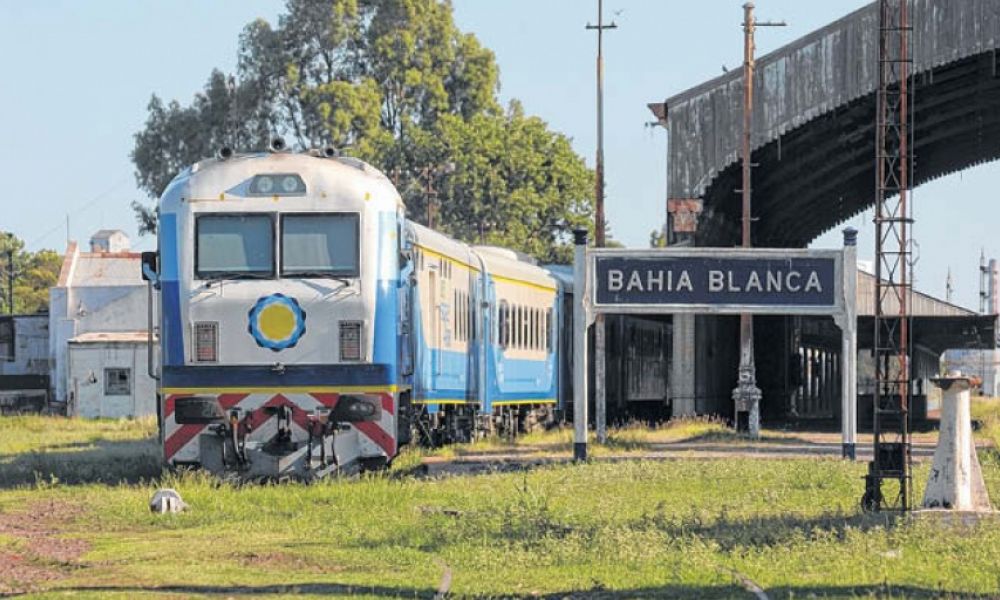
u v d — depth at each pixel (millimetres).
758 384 131125
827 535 31266
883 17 40562
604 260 57031
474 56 194000
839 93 88438
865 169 114750
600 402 72062
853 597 24172
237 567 28547
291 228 45594
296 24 184750
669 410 111625
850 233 57250
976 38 85812
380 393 45438
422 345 54812
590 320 57000
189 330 45438
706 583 26000
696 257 56938
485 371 68250
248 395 45219
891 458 38188
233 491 42000
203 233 45688
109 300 151625
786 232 138625
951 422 35062
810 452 67500
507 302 72438
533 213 178875
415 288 52781
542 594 25094
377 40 185125
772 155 98125
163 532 34562
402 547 31125
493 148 178625
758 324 130125
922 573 26781
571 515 36250
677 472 49531
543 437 74188
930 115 103875
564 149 186250
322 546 31688
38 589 25906
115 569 28172
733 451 67438
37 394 148875
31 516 37531
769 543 31203
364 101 176625
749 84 87938
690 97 91312
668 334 111062
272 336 45250
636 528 33406
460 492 42625
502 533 32938
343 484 43156
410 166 176750
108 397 139500
